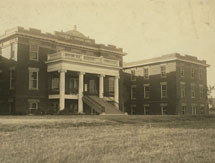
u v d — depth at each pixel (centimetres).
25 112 3027
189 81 4575
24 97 3125
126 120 2211
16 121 1733
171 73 4394
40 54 3309
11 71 3219
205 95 4891
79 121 1912
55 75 3469
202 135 1442
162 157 926
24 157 938
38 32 3291
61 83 3080
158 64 4609
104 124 1941
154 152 1003
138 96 4878
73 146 1105
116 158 912
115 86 3666
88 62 3303
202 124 2188
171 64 4409
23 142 1191
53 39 3394
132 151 1020
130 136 1378
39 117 2181
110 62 3612
